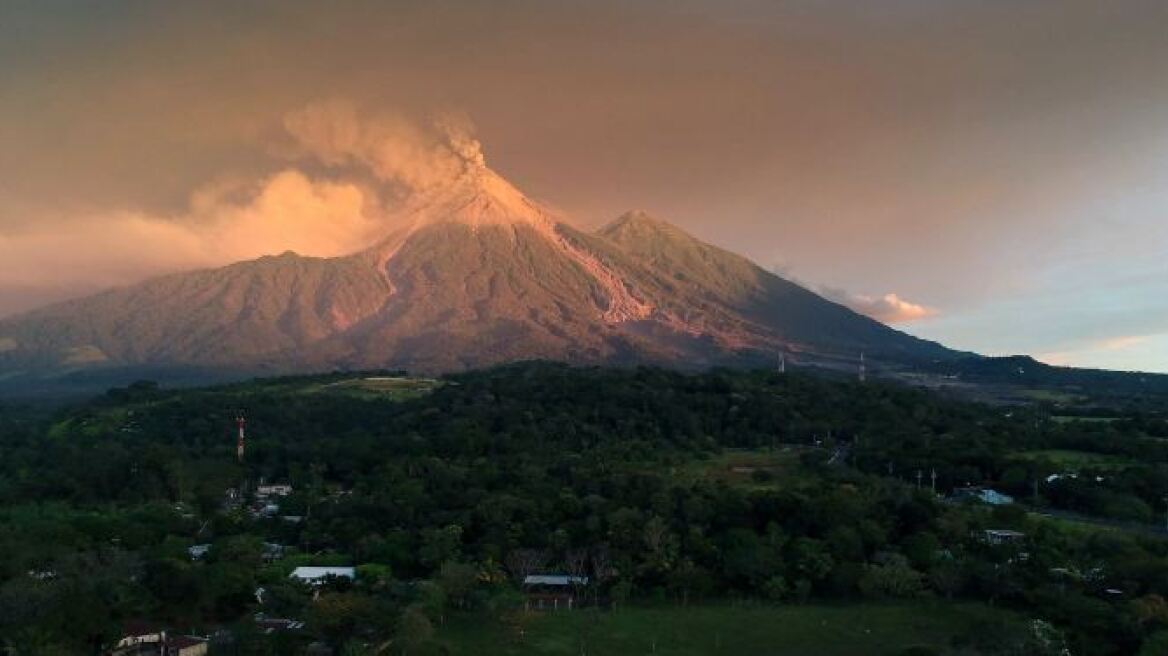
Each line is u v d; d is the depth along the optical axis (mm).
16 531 140750
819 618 117188
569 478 167125
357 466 194875
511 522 143125
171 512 163625
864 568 124188
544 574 131375
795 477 169875
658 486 153875
